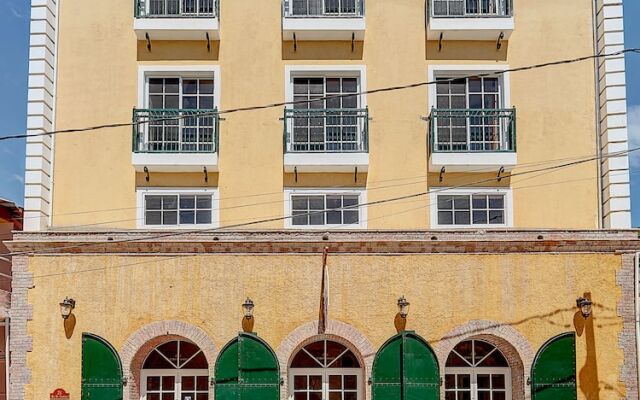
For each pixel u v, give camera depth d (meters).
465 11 19.03
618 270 17.61
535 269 17.59
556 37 19.06
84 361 17.22
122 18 19.06
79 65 18.88
